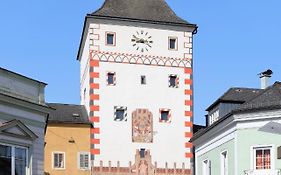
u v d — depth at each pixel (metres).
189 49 56.44
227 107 48.56
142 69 55.12
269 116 33.41
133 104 54.38
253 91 49.84
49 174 51.81
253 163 33.78
